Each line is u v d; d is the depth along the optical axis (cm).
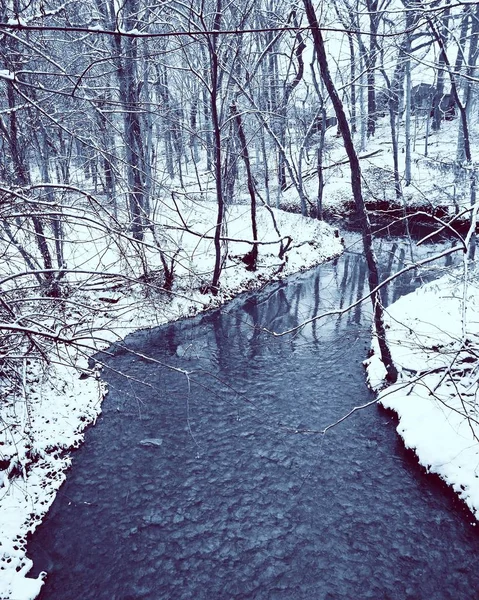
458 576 553
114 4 1098
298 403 925
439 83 2506
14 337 606
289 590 541
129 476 730
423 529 620
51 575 559
